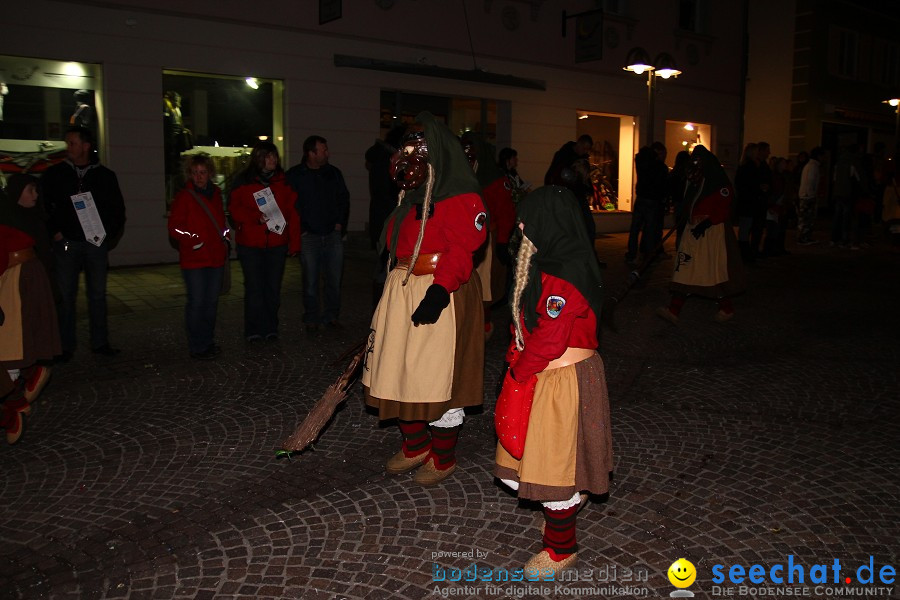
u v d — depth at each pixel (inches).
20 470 170.2
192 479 165.3
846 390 226.7
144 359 257.0
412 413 149.3
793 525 144.2
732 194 302.5
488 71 585.3
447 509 151.3
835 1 916.0
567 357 120.3
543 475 119.5
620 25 672.4
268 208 266.2
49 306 200.2
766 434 190.9
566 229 117.7
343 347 274.5
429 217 145.8
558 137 640.4
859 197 582.6
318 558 133.0
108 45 418.9
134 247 442.0
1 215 191.8
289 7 478.6
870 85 1002.1
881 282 429.4
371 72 518.9
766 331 304.3
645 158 478.0
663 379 238.5
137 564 131.6
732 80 788.0
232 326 306.8
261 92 483.8
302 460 175.8
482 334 156.2
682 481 163.5
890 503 152.9
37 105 410.3
